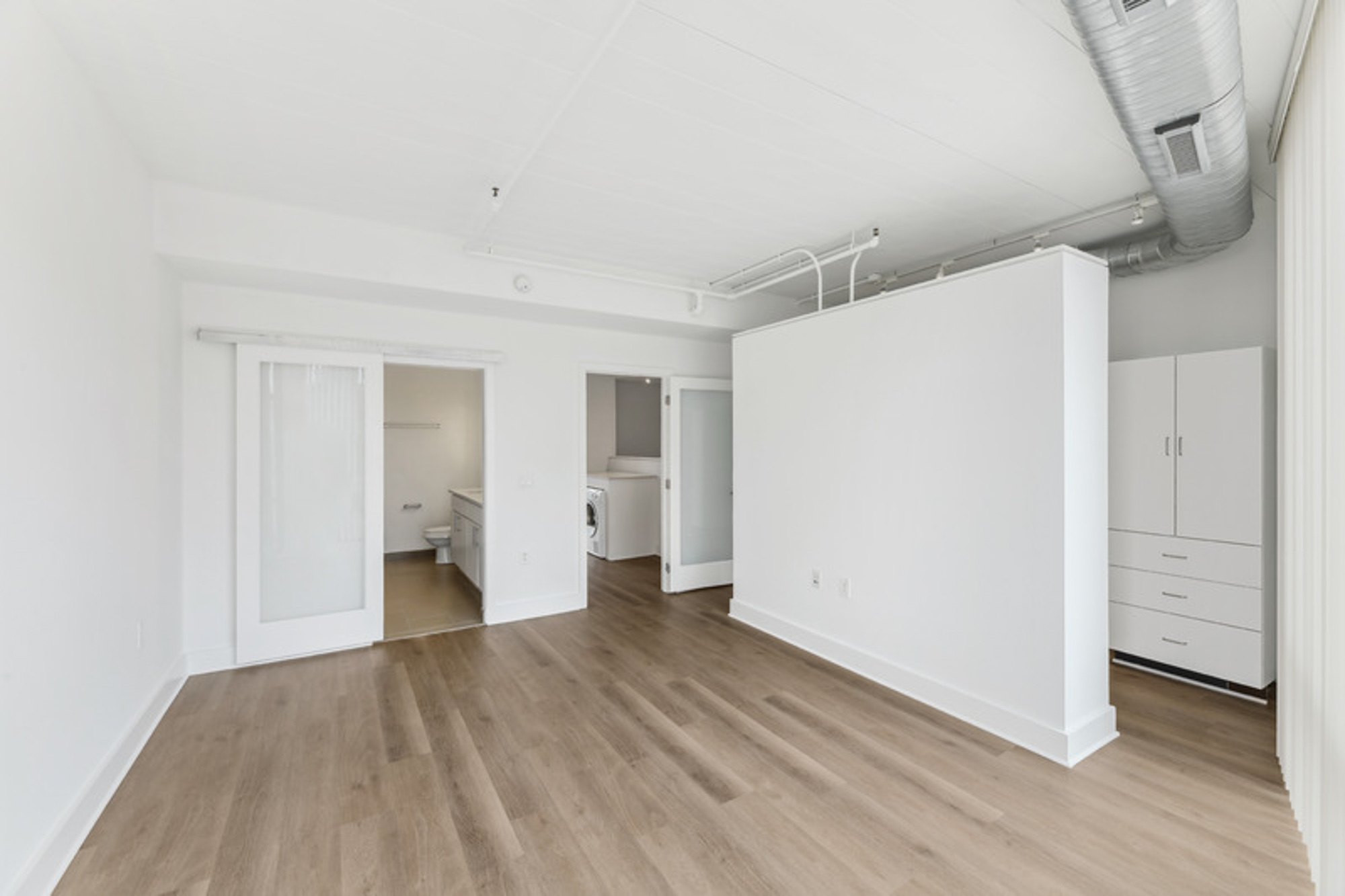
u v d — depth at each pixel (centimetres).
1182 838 193
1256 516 295
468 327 422
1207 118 182
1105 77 166
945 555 291
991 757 246
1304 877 175
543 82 208
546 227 346
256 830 198
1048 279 249
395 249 343
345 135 242
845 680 328
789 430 391
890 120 234
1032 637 254
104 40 183
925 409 300
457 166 270
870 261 417
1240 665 300
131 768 234
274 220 309
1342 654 152
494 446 435
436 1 168
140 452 258
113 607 224
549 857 186
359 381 382
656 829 199
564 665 351
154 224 280
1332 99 161
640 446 775
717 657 363
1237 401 302
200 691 310
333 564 376
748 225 345
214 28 178
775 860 184
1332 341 161
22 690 160
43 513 171
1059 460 245
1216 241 291
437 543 646
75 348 193
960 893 170
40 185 170
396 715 284
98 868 179
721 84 210
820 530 367
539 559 454
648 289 443
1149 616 334
